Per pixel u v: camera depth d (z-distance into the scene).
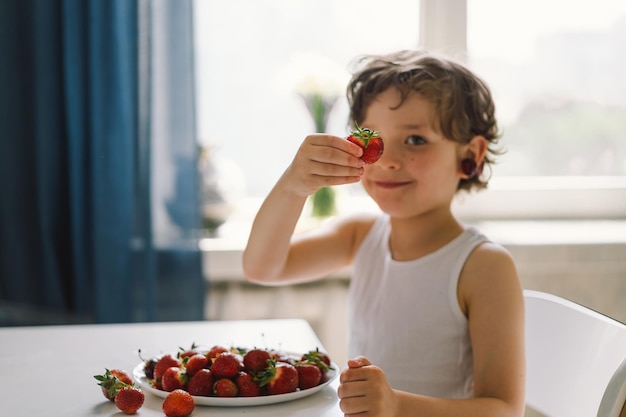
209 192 2.22
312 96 2.23
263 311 2.16
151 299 2.03
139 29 1.99
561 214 2.37
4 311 2.07
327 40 2.31
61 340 1.37
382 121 1.40
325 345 2.18
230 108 2.30
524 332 1.30
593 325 1.22
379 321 1.43
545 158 2.39
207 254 2.11
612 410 0.99
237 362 1.07
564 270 2.12
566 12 2.35
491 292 1.30
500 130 2.36
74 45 2.00
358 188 2.40
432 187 1.38
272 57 2.30
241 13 2.28
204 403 1.04
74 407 1.04
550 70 2.36
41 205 2.03
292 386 1.07
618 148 2.39
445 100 1.38
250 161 2.32
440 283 1.36
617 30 2.36
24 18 2.03
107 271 2.01
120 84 2.00
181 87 2.03
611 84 2.38
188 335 1.41
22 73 2.04
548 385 1.31
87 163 2.04
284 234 1.38
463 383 1.34
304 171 1.21
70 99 2.01
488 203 2.34
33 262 2.07
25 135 2.05
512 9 2.33
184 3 2.02
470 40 2.33
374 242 1.53
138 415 1.01
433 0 2.25
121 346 1.34
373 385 1.00
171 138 2.04
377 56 1.54
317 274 1.56
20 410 1.03
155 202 2.04
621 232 2.21
